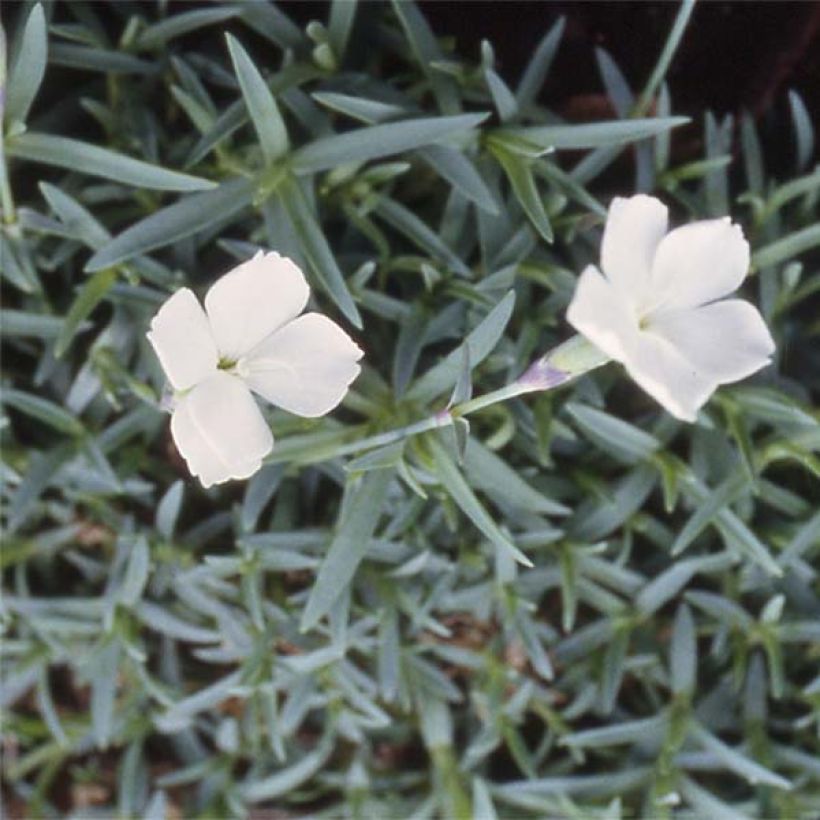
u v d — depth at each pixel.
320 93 0.33
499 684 0.37
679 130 0.37
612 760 0.38
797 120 0.35
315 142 0.33
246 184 0.33
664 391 0.29
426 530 0.35
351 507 0.33
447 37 0.35
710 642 0.37
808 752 0.37
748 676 0.36
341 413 0.35
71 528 0.37
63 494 0.37
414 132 0.33
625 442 0.35
